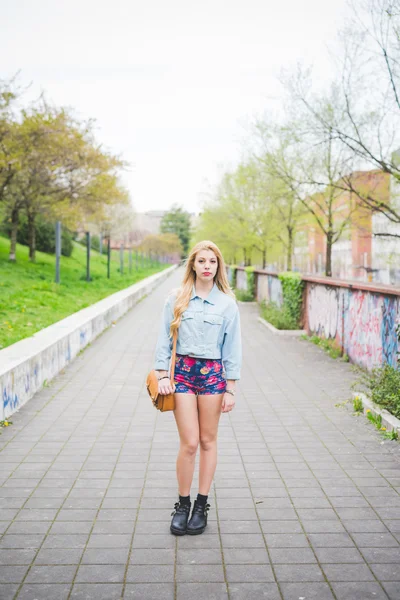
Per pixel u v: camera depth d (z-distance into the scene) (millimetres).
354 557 3453
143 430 6109
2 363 6902
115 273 36625
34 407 7031
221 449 5504
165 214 119125
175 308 3752
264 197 25125
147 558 3451
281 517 4020
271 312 16469
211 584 3168
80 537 3711
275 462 5133
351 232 19750
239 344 3846
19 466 4992
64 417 6602
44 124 23000
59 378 8773
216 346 3764
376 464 5070
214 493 4453
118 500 4297
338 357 10875
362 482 4652
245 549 3566
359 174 15570
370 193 15055
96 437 5852
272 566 3359
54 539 3678
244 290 25828
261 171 22312
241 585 3158
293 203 23438
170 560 3428
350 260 36031
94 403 7273
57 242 21234
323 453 5371
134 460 5168
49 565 3359
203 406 3768
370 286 9211
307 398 7578
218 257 3803
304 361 10469
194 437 3746
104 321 14328
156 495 4391
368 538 3693
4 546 3582
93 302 18109
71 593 3070
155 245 77250
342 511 4105
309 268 37656
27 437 5832
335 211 19578
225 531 3814
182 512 3828
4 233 34000
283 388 8203
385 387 6793
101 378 8797
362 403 6859
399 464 5066
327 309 12031
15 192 24625
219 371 3787
